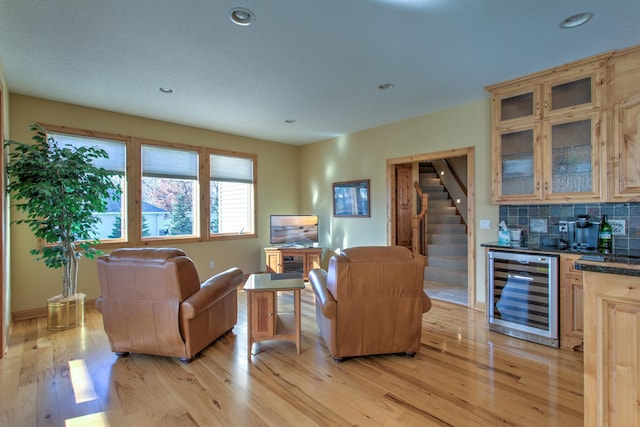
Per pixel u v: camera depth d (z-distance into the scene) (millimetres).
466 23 2287
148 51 2678
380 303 2518
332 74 3152
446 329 3277
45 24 2273
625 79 2662
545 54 2760
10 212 3445
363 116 4562
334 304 2469
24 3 2029
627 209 2875
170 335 2508
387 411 1934
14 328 3346
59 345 2932
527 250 2984
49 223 3271
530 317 2980
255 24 2289
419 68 3029
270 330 2744
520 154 3297
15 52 2674
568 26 2328
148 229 4723
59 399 2068
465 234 6246
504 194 3395
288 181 6484
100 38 2469
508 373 2385
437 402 2023
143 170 4605
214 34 2420
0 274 2627
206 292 2695
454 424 1813
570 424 1805
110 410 1953
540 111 3113
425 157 4453
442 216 6824
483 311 3822
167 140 4824
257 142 6004
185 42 2533
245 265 5797
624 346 1285
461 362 2564
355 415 1897
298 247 5629
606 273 1312
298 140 6141
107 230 4309
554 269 2820
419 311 2580
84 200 3404
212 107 4145
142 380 2305
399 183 6793
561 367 2471
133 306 2561
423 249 6297
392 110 4293
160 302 2510
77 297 3480
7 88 3328
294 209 6574
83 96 3719
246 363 2566
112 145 4312
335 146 5879
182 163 5023
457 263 5293
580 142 2912
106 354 2744
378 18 2221
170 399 2064
